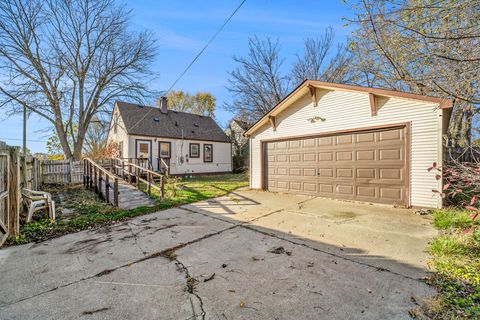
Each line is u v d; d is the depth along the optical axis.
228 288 2.40
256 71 17.06
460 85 4.70
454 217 4.40
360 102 6.58
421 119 5.58
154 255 3.25
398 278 2.52
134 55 14.92
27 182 6.55
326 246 3.48
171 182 10.02
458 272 2.56
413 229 4.15
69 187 9.94
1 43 11.70
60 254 3.34
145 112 16.08
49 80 13.12
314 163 7.67
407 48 5.13
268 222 4.80
